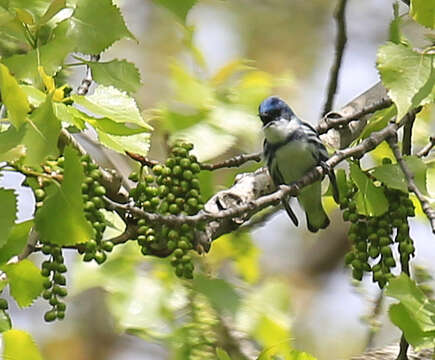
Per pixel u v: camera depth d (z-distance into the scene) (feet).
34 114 21.85
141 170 25.34
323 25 60.18
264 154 34.78
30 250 24.48
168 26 54.44
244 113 37.88
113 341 50.72
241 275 40.50
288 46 59.16
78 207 22.66
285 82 40.24
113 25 24.48
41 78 24.07
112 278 37.63
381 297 38.65
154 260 38.63
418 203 31.91
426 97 25.31
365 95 34.32
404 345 28.99
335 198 28.09
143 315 36.65
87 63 25.05
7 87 21.29
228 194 29.04
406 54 25.67
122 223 28.48
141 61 53.42
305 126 34.53
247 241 40.34
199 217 24.26
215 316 36.99
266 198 26.30
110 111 24.14
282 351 31.27
